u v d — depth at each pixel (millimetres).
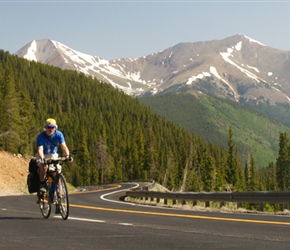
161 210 18500
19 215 13977
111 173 154375
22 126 88312
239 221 12562
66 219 11805
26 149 83375
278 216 15312
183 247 7578
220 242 8102
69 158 11641
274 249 7395
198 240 8336
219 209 22609
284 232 9773
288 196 19469
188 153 147625
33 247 7566
